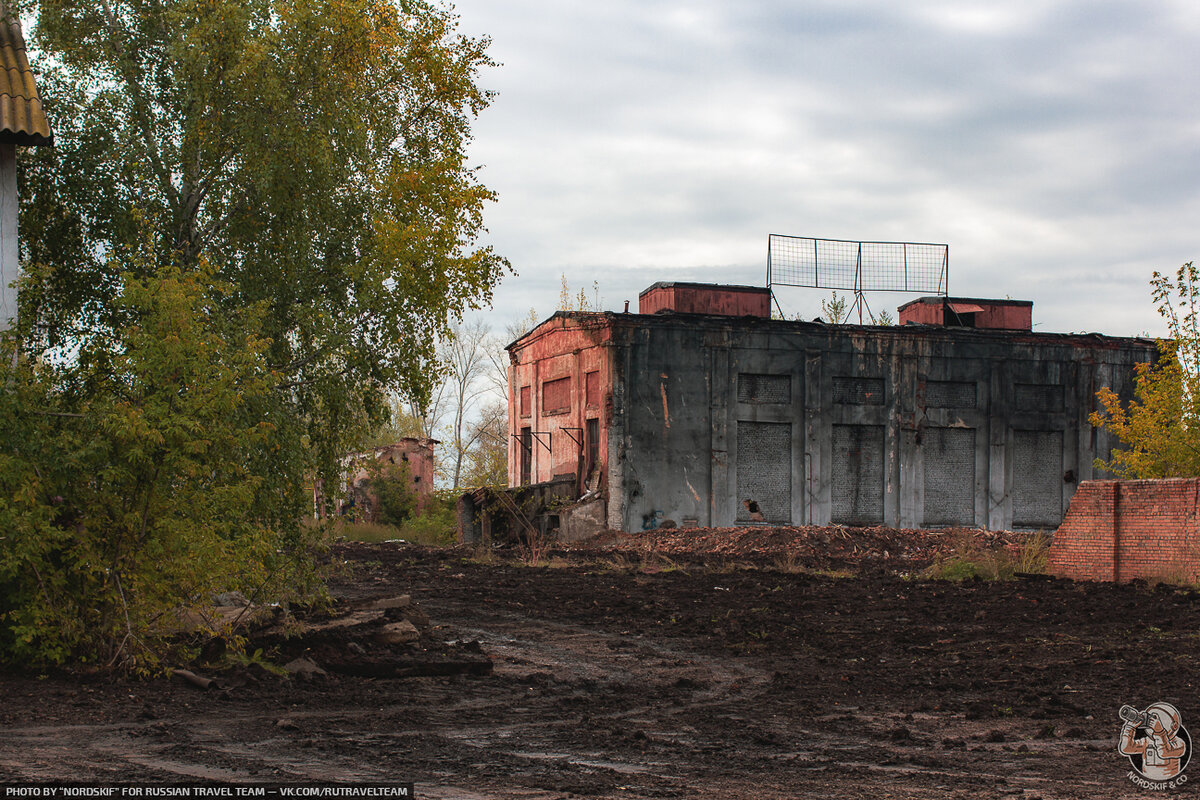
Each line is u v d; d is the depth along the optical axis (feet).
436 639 41.47
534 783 21.25
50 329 45.01
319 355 45.91
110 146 45.14
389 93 53.26
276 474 42.06
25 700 28.55
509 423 142.20
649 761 23.99
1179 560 63.21
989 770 23.04
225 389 34.50
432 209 49.90
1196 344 76.33
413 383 48.65
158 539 33.60
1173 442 76.64
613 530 105.91
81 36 47.19
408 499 148.87
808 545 93.35
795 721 29.43
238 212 47.83
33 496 31.37
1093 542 68.80
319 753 23.75
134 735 24.99
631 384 107.96
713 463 108.99
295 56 47.06
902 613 54.29
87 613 33.40
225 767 21.63
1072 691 32.99
